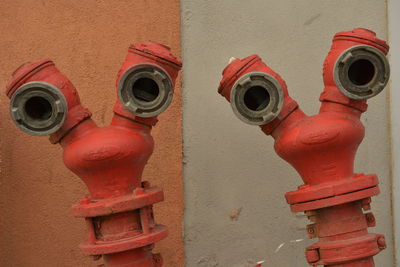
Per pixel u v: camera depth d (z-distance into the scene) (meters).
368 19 2.40
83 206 1.70
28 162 2.32
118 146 1.70
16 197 2.32
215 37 2.38
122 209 1.67
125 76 1.63
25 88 1.61
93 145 1.69
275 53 2.39
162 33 2.34
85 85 2.32
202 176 2.38
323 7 2.40
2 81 2.30
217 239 2.39
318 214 1.79
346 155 1.76
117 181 1.74
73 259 2.34
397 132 2.39
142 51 1.72
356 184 1.72
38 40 2.31
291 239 2.42
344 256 1.71
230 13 2.39
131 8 2.34
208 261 2.39
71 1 2.32
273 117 1.68
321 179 1.76
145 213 1.71
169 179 2.34
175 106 2.35
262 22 2.40
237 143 2.39
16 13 2.31
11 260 2.32
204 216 2.38
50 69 1.74
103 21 2.33
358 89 1.68
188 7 2.37
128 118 1.76
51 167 2.33
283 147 1.77
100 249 1.67
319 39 2.40
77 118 1.75
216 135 2.38
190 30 2.37
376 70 1.67
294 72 2.40
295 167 1.82
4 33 2.30
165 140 2.34
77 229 2.34
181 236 2.36
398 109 2.39
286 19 2.40
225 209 2.39
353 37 1.73
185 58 2.37
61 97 1.63
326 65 1.79
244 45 2.39
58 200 2.33
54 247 2.33
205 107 2.38
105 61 2.33
